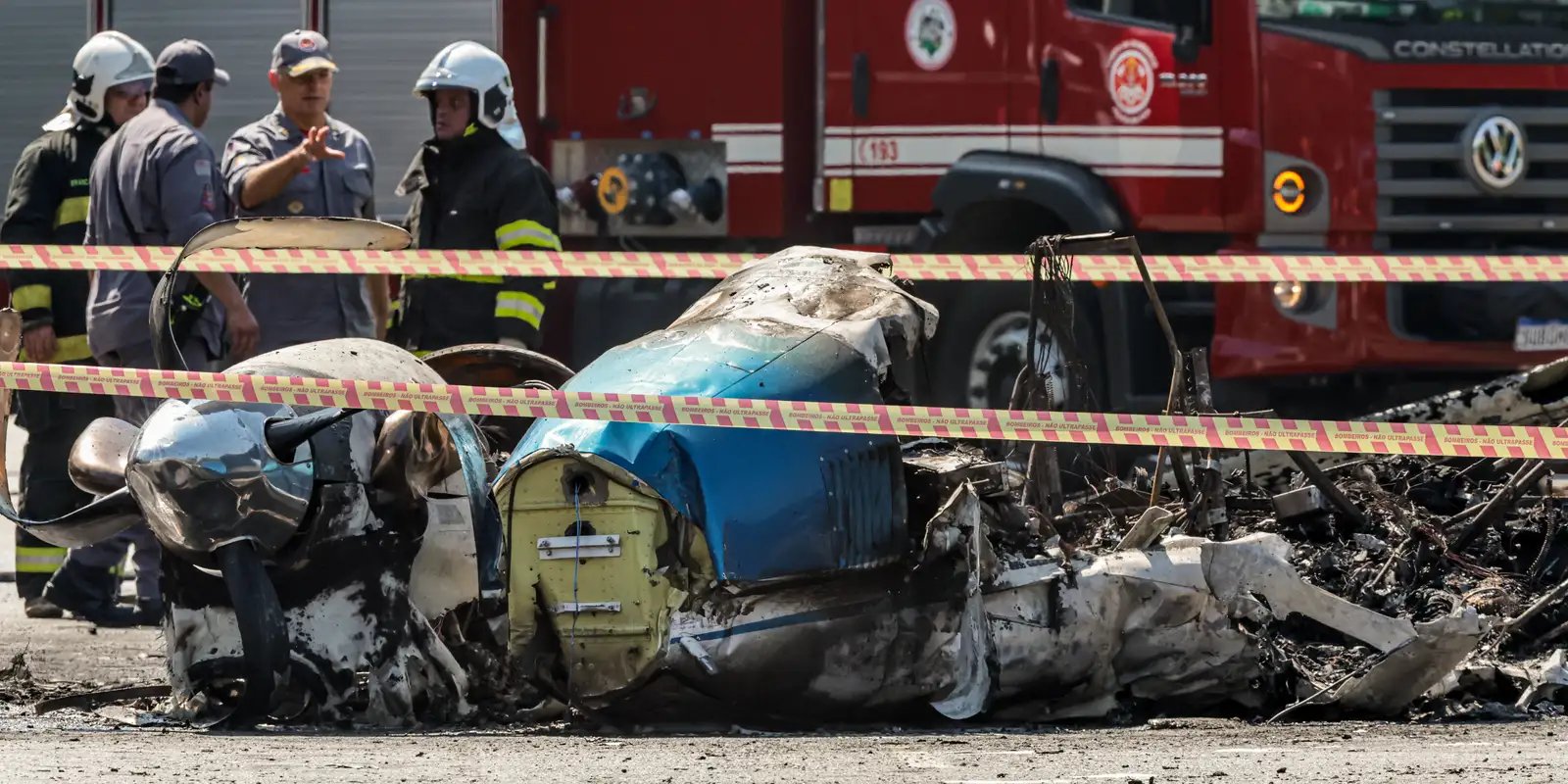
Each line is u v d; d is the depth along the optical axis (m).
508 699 20.05
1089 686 20.02
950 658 19.41
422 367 21.45
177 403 19.61
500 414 19.02
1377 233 36.22
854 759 17.03
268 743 18.16
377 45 40.28
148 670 25.38
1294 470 24.30
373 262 28.73
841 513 18.94
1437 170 36.38
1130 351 35.81
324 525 19.36
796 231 38.47
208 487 19.03
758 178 38.25
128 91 32.66
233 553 19.12
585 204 38.59
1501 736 18.72
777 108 38.19
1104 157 36.00
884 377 20.08
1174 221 35.75
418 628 19.70
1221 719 20.16
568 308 39.19
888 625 19.25
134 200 29.45
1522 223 36.75
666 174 38.38
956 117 37.03
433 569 19.86
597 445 18.67
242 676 19.45
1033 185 36.28
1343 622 19.86
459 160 29.97
